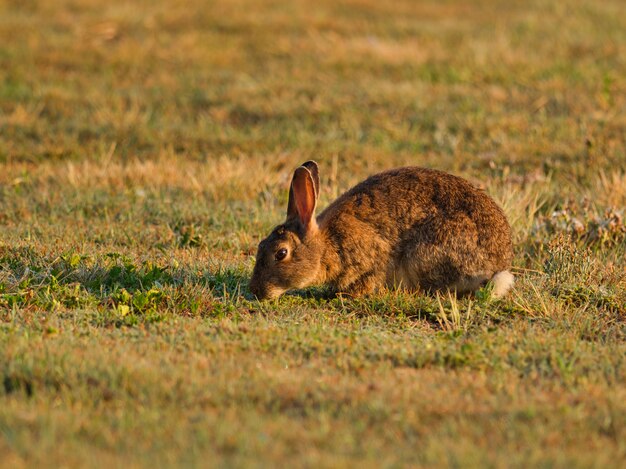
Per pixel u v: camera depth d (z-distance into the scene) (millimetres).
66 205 32188
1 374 17859
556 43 54781
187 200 33219
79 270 25125
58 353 18719
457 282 24391
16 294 23047
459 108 44688
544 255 27734
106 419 16328
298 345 20391
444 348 20484
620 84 46688
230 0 65000
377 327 22438
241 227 30234
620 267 26859
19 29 57312
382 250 24344
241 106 45656
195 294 23766
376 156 38688
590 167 36344
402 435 16078
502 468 14797
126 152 39500
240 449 15125
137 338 20609
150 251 28047
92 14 60719
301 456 15008
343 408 16922
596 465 14898
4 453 14781
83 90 47938
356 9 65125
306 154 39031
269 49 55156
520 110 44344
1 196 33625
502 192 33125
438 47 54656
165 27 59406
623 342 21531
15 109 44188
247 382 18000
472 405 17312
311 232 23891
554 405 17406
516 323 22734
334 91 47469
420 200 24641
